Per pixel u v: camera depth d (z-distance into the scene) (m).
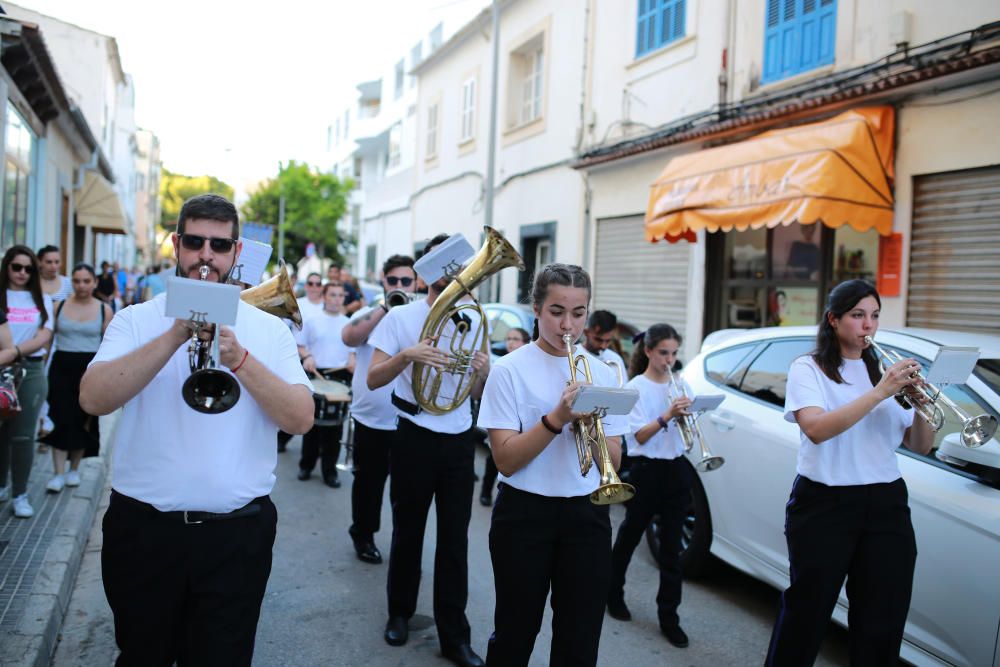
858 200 6.60
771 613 4.27
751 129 8.18
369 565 4.77
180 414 2.10
